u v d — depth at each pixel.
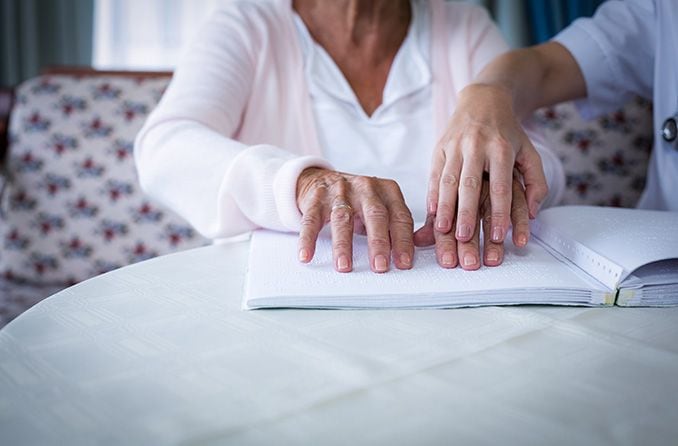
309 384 0.43
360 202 0.71
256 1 1.26
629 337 0.52
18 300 1.62
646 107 1.88
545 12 2.64
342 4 1.20
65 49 3.15
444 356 0.48
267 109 1.18
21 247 1.78
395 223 0.70
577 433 0.37
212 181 0.87
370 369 0.45
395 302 0.58
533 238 0.80
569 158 1.86
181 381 0.43
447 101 1.22
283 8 1.22
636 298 0.60
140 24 3.25
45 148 1.77
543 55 1.16
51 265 1.78
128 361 0.47
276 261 0.69
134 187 1.77
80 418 0.38
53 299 0.61
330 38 1.22
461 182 0.73
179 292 0.64
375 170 1.15
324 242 0.75
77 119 1.78
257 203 0.81
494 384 0.43
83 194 1.77
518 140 0.81
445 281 0.62
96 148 1.77
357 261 0.68
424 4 1.28
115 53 3.24
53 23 3.15
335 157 1.17
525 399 0.41
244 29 1.18
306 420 0.38
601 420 0.38
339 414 0.39
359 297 0.58
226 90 1.11
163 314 0.57
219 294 0.63
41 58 3.17
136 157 1.03
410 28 1.25
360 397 0.41
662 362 0.47
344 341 0.51
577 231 0.71
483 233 0.74
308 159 0.79
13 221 1.77
